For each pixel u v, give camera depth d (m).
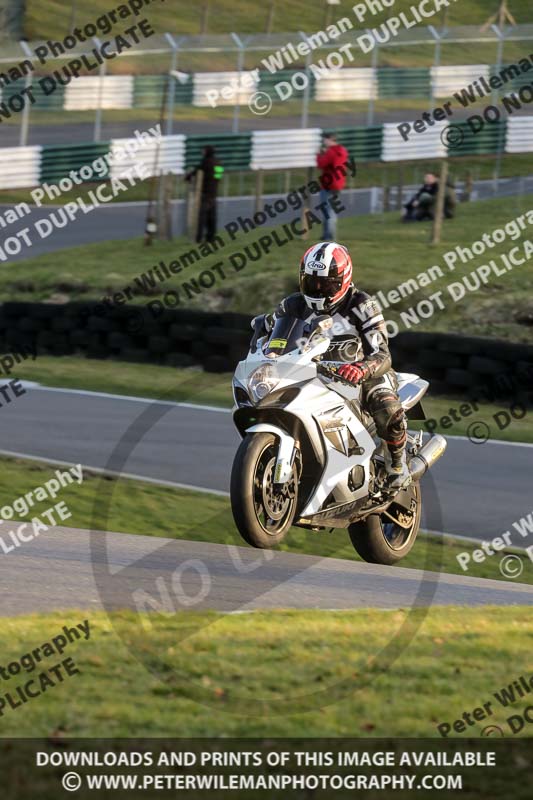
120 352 57.81
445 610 20.48
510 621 19.78
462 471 37.28
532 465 38.47
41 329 59.59
